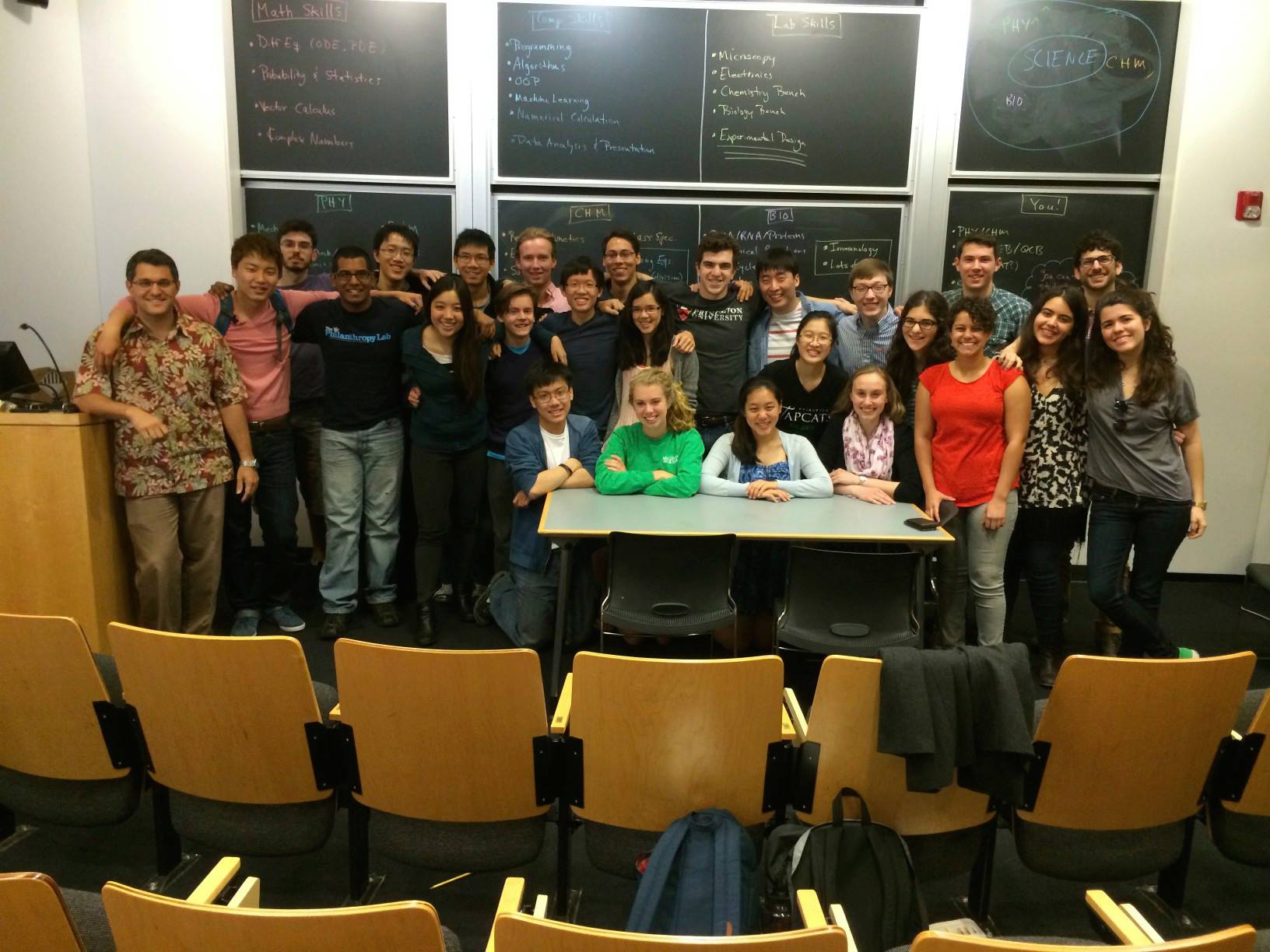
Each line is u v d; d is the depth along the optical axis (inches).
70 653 71.9
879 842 67.0
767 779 71.5
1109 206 180.9
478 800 71.3
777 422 137.3
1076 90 176.4
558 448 139.0
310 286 165.0
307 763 72.0
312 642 144.1
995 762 68.3
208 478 127.8
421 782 70.9
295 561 150.0
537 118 175.6
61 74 159.9
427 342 141.3
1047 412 124.0
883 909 64.5
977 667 68.6
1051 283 183.0
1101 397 118.9
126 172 168.2
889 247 182.1
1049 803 71.6
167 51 165.6
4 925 46.8
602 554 144.8
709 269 144.1
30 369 144.0
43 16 155.3
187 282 172.4
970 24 174.2
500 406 149.5
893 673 67.0
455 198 177.8
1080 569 191.5
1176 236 177.9
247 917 44.0
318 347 161.0
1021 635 156.2
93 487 119.7
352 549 146.6
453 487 148.9
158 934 45.7
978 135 177.9
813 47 174.6
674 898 62.8
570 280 143.4
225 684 69.0
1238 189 175.9
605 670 66.5
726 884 61.7
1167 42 174.9
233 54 169.9
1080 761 69.7
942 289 183.0
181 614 132.2
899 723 66.4
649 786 70.4
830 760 71.2
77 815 78.4
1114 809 71.4
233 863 55.1
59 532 119.1
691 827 67.1
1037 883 87.3
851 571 106.7
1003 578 134.9
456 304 135.9
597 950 43.1
